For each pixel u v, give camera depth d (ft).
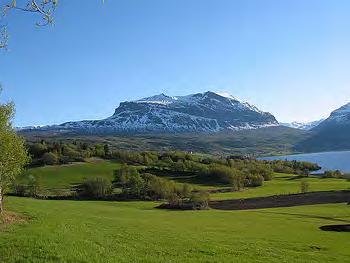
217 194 455.63
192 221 236.63
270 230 202.08
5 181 157.17
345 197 398.21
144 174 474.90
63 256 85.92
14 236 106.22
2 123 152.25
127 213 277.03
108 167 577.84
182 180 540.93
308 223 236.22
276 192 463.01
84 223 158.51
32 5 47.93
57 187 463.83
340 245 158.61
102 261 86.12
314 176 632.79
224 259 109.09
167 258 102.78
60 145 649.61
